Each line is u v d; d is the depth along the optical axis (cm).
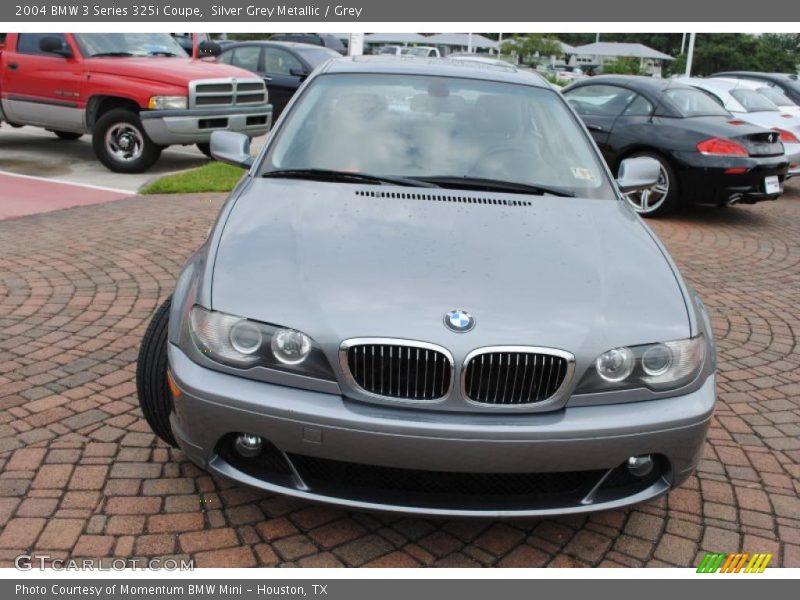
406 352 245
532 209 331
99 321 469
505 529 292
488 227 309
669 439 256
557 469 249
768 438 375
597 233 316
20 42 1027
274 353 249
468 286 266
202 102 988
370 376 247
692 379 265
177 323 269
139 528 277
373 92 399
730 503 317
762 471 344
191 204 810
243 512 290
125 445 328
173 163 1105
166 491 298
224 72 1040
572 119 408
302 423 243
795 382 444
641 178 404
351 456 245
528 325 252
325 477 262
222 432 252
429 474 256
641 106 873
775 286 637
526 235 305
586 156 385
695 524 302
